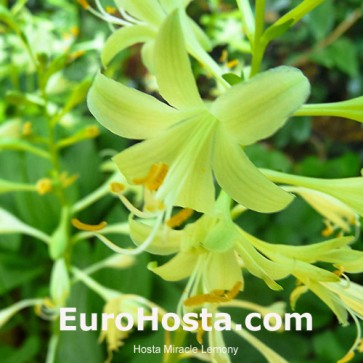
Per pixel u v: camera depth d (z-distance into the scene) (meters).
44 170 0.24
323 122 0.39
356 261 0.10
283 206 0.10
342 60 0.31
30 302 0.20
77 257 0.23
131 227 0.11
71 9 0.29
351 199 0.11
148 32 0.13
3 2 0.21
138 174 0.10
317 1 0.11
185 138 0.10
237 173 0.10
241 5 0.12
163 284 0.21
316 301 0.23
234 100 0.09
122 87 0.10
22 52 0.25
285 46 0.37
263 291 0.22
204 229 0.10
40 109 0.19
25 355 0.22
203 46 0.13
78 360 0.20
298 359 0.22
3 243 0.24
